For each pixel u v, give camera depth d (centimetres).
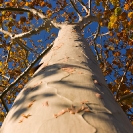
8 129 176
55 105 175
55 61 312
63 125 145
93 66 318
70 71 258
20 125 164
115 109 191
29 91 232
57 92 199
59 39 457
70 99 183
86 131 139
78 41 430
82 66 288
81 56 338
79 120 151
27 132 150
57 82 226
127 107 693
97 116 160
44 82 235
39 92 213
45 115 162
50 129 143
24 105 198
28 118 169
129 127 171
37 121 157
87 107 171
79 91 202
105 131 142
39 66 350
